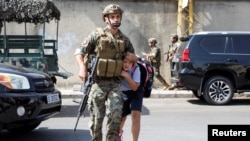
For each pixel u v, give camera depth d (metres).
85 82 10.78
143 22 33.81
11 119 13.70
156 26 33.88
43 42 22.83
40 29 32.97
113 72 10.57
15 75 14.46
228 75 25.03
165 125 18.17
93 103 10.70
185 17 33.53
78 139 15.55
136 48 33.84
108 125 10.49
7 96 13.66
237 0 33.84
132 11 33.72
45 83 15.48
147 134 16.22
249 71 24.75
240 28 34.00
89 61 10.80
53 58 23.31
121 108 10.60
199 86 24.67
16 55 22.59
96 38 10.67
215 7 33.84
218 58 24.62
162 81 31.59
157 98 28.95
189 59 24.64
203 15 33.81
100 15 33.50
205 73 24.62
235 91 25.31
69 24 33.41
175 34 31.80
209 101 24.92
